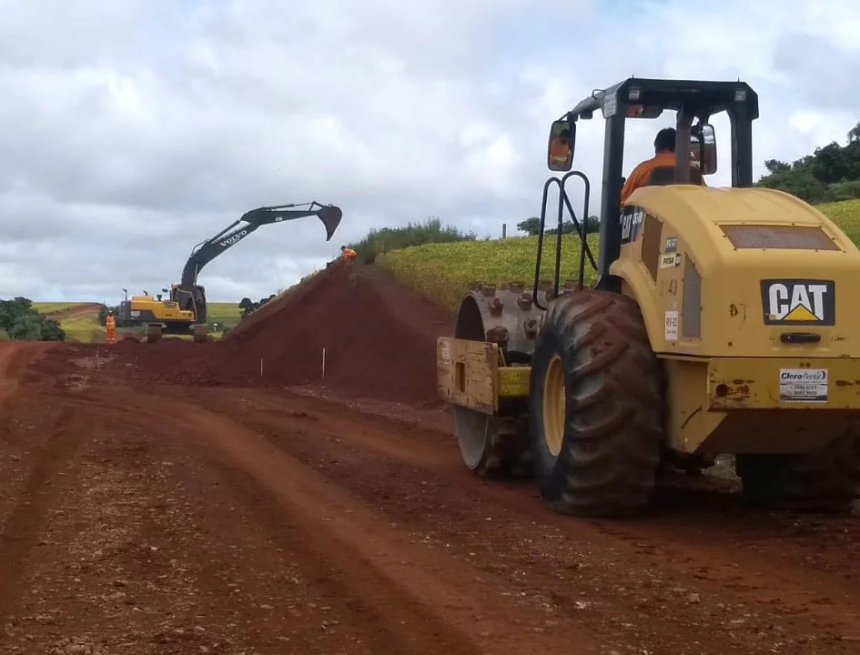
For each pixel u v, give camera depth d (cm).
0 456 1195
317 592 654
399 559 738
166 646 550
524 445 1064
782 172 5459
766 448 804
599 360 826
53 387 2214
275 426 1570
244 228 4066
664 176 978
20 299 5247
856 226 2984
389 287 2889
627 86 924
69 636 566
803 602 623
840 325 754
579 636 561
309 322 2778
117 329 4712
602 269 941
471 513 908
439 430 1555
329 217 3969
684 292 789
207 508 920
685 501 946
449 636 564
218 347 2955
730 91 930
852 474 862
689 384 793
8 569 705
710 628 573
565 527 844
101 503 936
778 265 752
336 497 986
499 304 1067
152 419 1638
